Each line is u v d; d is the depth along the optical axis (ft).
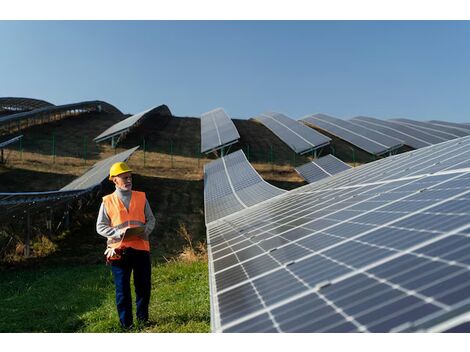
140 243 28.63
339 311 12.32
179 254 75.00
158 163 158.30
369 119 227.20
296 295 15.08
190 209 116.16
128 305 28.35
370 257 16.06
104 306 38.47
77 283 52.11
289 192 63.10
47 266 68.80
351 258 16.85
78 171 141.08
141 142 191.93
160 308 34.45
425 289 11.38
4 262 70.38
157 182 137.18
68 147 172.35
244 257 25.26
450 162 31.09
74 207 104.94
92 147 176.35
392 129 185.88
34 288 51.26
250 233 34.65
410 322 10.05
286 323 13.01
